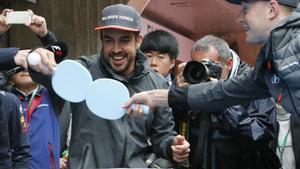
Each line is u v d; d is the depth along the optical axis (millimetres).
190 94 2082
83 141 2143
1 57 1550
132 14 2209
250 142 2488
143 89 2250
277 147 2727
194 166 2457
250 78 1988
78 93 1774
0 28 2139
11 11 2162
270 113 2607
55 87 1741
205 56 2619
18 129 2678
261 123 2523
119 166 2119
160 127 2307
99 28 2180
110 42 2193
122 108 1865
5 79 3098
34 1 4980
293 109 1661
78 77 1756
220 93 2053
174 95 2084
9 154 2566
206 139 2463
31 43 4895
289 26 1672
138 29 2219
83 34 4895
